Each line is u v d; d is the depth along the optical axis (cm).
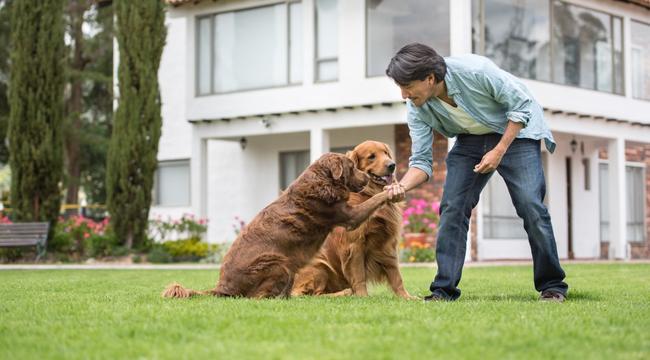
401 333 364
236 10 1755
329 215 570
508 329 375
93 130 3006
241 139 1903
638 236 1972
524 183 545
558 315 435
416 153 581
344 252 623
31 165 1583
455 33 1456
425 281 884
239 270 559
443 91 532
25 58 1584
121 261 1577
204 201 1797
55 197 1617
